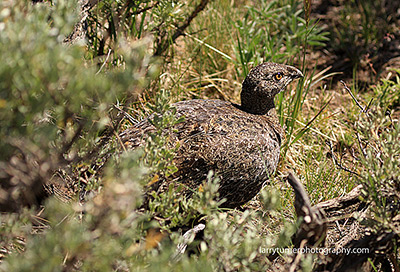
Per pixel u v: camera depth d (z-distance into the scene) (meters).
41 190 4.48
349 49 10.12
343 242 5.25
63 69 3.17
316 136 7.96
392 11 10.68
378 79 9.50
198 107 6.01
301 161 7.34
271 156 6.02
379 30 10.39
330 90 9.38
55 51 3.12
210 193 4.36
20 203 3.86
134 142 5.41
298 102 7.27
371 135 5.34
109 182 3.41
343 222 6.07
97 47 7.35
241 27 8.79
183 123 5.66
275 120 6.55
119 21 6.59
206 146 5.51
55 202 3.89
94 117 3.92
